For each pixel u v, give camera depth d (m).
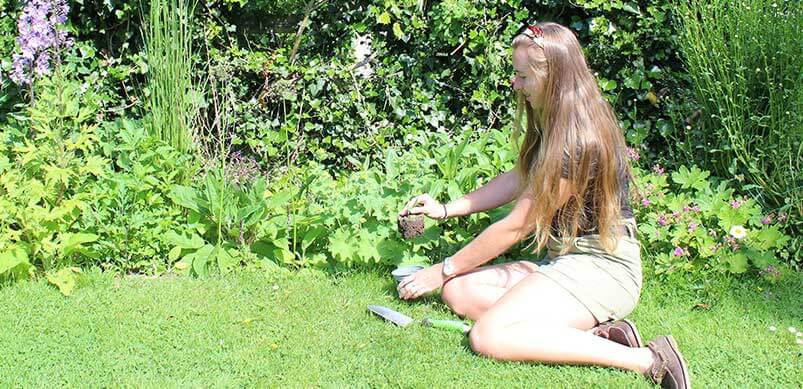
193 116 4.37
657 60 4.49
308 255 3.66
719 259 3.46
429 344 2.88
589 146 2.77
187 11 4.47
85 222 3.53
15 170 3.61
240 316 3.09
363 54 4.80
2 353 2.77
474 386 2.60
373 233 3.58
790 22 3.70
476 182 3.79
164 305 3.16
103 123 4.27
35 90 4.28
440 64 4.77
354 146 4.75
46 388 2.58
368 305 3.20
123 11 4.51
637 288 2.91
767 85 3.78
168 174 3.83
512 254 3.64
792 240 3.72
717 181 3.98
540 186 2.83
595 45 4.48
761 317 3.20
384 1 4.58
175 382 2.62
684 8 3.96
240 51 4.72
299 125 4.84
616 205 2.83
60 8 3.73
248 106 4.72
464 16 4.52
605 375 2.64
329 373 2.69
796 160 3.76
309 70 4.67
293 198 3.73
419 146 4.58
